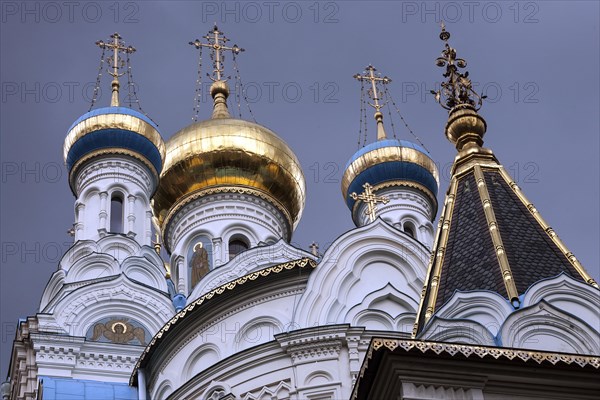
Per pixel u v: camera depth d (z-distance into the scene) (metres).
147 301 43.69
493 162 25.47
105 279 43.75
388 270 34.62
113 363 41.84
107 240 45.59
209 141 50.47
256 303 34.62
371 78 59.88
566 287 21.98
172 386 35.03
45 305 43.44
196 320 35.03
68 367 41.34
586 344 21.28
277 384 32.62
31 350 41.62
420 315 22.91
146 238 47.53
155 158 49.31
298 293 34.56
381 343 19.81
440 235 24.33
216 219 50.03
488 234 23.42
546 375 20.12
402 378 19.70
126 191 48.12
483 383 19.94
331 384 32.16
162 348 36.06
